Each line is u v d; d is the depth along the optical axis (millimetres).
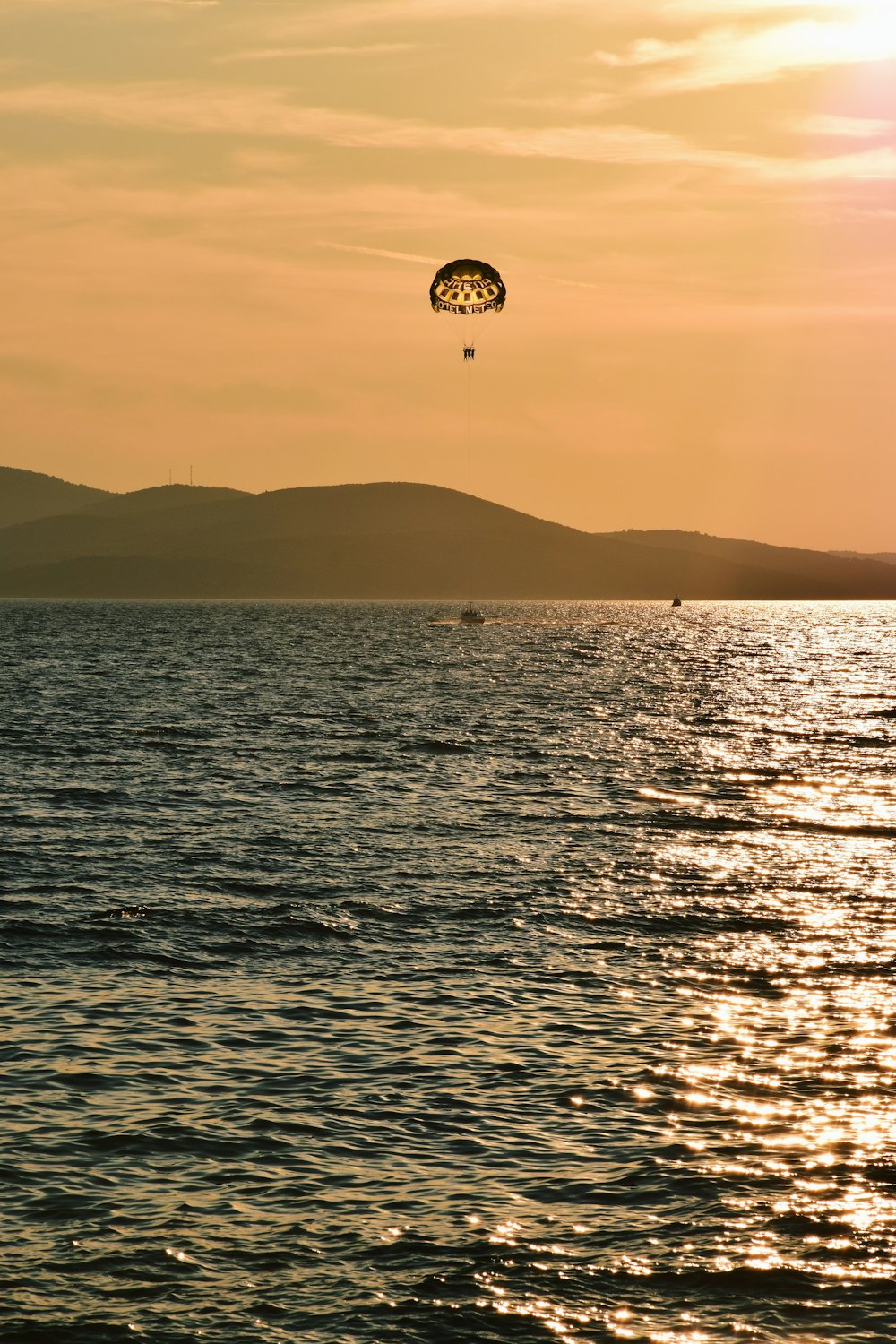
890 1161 22188
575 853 48062
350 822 54000
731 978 32438
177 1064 26234
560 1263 18984
